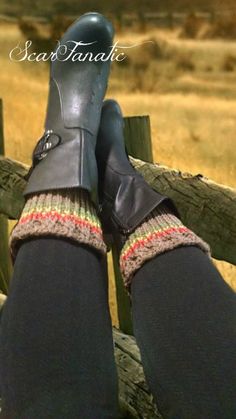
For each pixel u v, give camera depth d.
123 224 1.09
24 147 6.32
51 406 0.88
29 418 0.88
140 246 1.05
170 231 1.06
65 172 1.11
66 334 0.93
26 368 0.91
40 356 0.91
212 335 0.93
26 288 0.98
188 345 0.92
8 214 2.09
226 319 0.94
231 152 6.30
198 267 1.01
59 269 0.99
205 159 6.20
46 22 10.59
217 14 11.68
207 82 9.66
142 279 1.01
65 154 1.14
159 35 11.27
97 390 0.91
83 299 0.98
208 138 6.94
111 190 1.17
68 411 0.88
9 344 0.94
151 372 0.94
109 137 1.29
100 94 1.35
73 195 1.10
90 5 11.52
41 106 7.50
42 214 1.05
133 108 8.90
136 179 1.16
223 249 1.38
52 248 1.02
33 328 0.93
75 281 0.99
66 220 1.05
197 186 1.48
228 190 1.43
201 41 11.22
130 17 11.70
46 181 1.10
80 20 1.45
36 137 6.58
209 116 7.89
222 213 1.39
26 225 1.04
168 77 9.91
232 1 11.64
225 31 11.42
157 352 0.94
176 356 0.92
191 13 11.66
